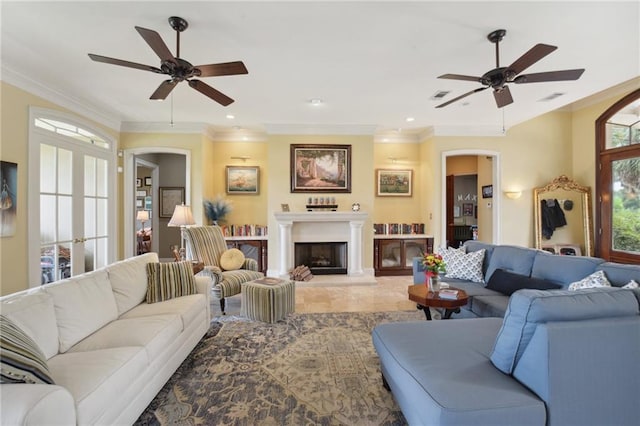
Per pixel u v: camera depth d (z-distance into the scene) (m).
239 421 1.87
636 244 4.70
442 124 5.50
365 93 3.90
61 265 3.95
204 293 3.11
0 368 1.19
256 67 3.16
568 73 2.40
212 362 2.58
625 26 2.43
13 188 3.22
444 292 3.03
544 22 2.38
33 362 1.32
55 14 2.27
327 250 5.85
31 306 1.74
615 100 5.00
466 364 1.65
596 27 2.45
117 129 5.11
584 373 1.39
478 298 3.09
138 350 1.86
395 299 4.43
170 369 2.26
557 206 5.66
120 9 2.21
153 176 7.25
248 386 2.24
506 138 5.74
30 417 1.09
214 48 2.77
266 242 5.68
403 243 5.91
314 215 5.41
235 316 3.67
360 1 2.12
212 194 6.03
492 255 3.73
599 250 5.24
